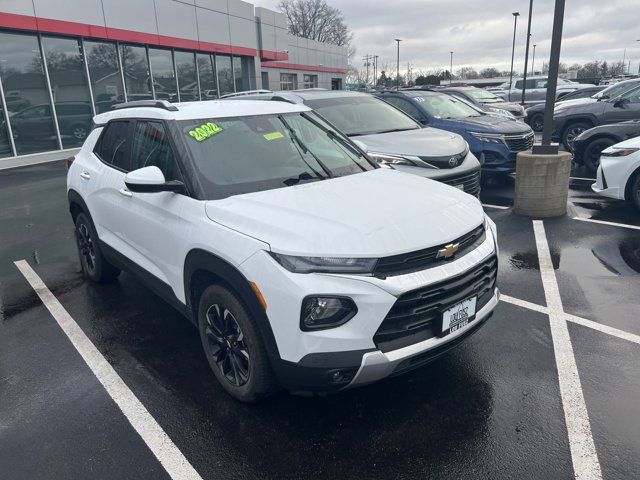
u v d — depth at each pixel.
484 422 2.87
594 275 4.91
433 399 3.10
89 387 3.37
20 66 14.37
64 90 15.60
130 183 3.16
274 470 2.57
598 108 11.63
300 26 84.38
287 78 36.56
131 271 4.12
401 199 3.07
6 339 4.09
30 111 14.72
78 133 16.16
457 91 15.68
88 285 5.20
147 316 4.44
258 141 3.73
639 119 11.13
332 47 43.34
